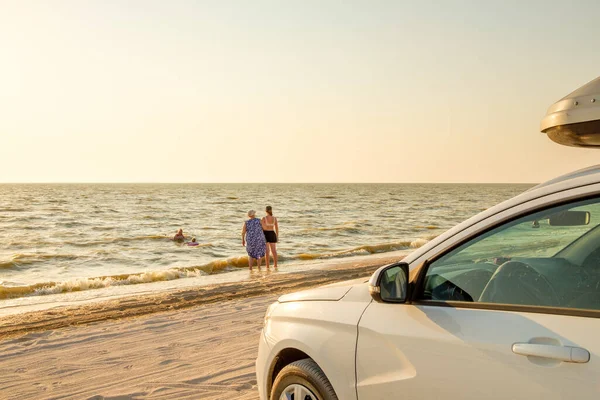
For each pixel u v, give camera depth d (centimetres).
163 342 722
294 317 320
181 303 1019
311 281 1276
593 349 185
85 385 561
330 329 289
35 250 2505
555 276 230
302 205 7475
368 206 7319
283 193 13862
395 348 249
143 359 646
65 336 766
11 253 2383
